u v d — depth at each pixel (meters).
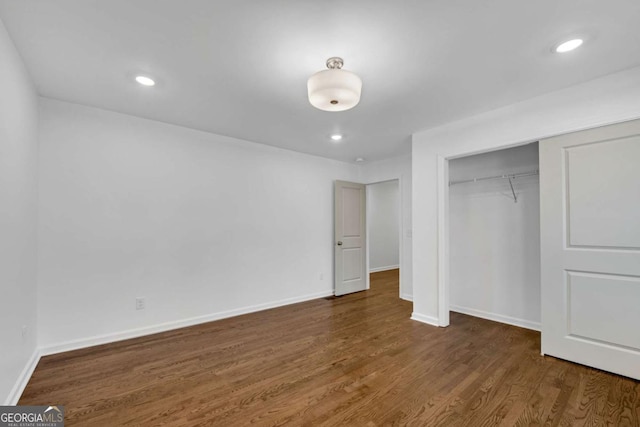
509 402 1.89
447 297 3.32
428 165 3.44
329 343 2.86
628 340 2.16
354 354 2.60
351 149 4.38
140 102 2.72
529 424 1.68
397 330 3.21
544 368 2.33
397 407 1.84
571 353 2.42
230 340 2.93
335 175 5.05
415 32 1.74
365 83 2.35
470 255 3.77
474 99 2.64
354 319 3.61
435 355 2.57
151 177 3.16
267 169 4.15
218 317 3.60
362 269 5.30
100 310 2.83
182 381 2.15
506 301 3.44
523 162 3.33
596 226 2.30
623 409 1.81
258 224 4.03
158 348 2.74
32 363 2.30
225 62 2.06
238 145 3.86
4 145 1.70
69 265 2.69
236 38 1.79
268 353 2.63
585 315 2.35
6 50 1.72
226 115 3.03
